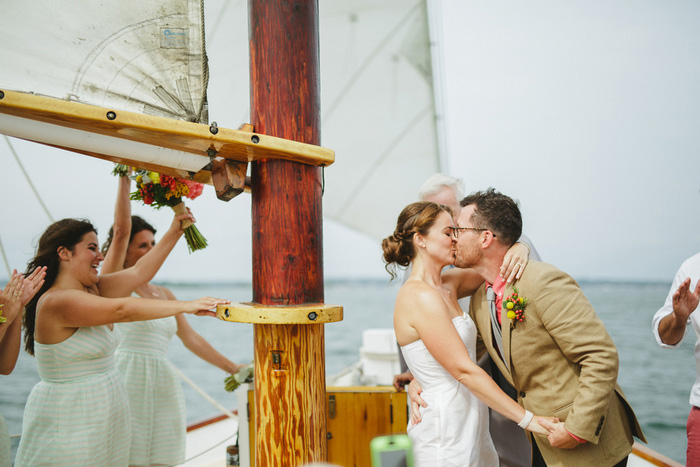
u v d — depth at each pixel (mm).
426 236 1792
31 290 1945
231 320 1347
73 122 1135
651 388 22141
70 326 1992
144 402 2594
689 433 2119
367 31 5113
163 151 1296
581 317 1643
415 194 5277
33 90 1115
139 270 2258
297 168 1378
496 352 1910
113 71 1184
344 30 5078
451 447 1697
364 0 5062
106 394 2125
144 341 2650
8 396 17141
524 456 2438
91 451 2039
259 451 1376
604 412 1587
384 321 37750
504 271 1780
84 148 1251
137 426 2576
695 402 2092
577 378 1712
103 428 2086
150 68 1216
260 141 1254
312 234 1400
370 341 3971
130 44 1198
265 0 1364
